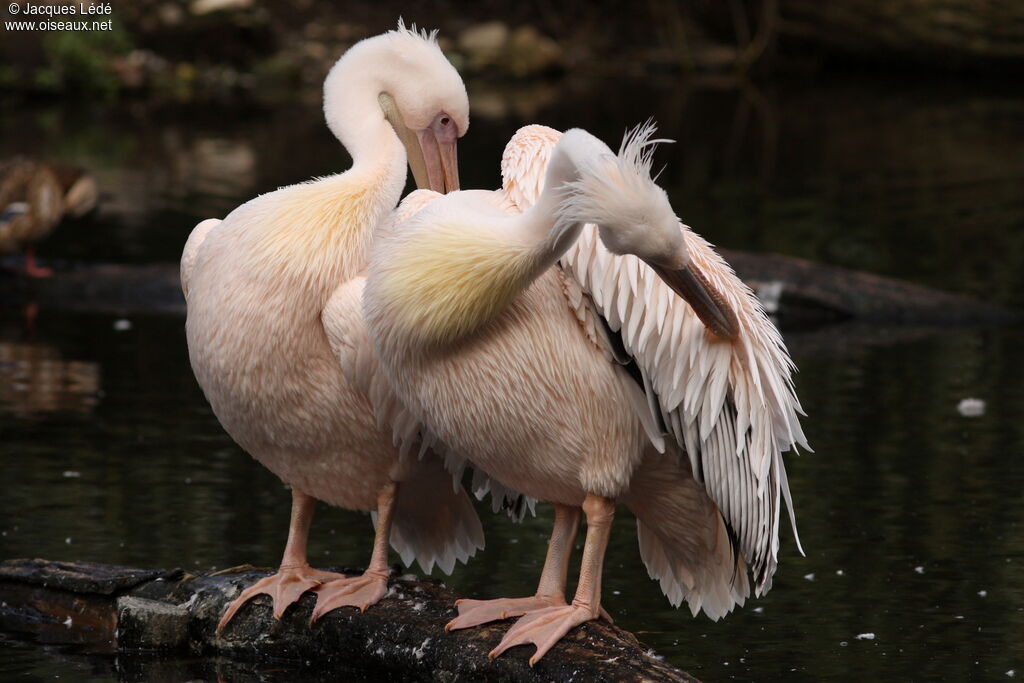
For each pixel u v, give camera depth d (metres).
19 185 16.14
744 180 23.59
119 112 30.69
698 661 7.11
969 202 21.45
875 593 7.98
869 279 15.82
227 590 7.36
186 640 7.30
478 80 35.38
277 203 7.06
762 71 37.91
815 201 21.62
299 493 7.46
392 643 6.86
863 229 19.48
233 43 35.06
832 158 25.77
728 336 6.30
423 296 6.25
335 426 7.11
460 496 7.62
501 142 25.25
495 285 6.19
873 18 36.72
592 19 39.41
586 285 6.38
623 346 6.49
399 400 6.88
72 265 16.94
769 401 6.50
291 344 6.96
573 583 8.30
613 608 7.88
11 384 12.55
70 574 7.60
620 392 6.54
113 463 10.38
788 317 15.52
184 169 23.62
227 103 32.22
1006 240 18.81
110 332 14.62
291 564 7.39
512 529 9.20
